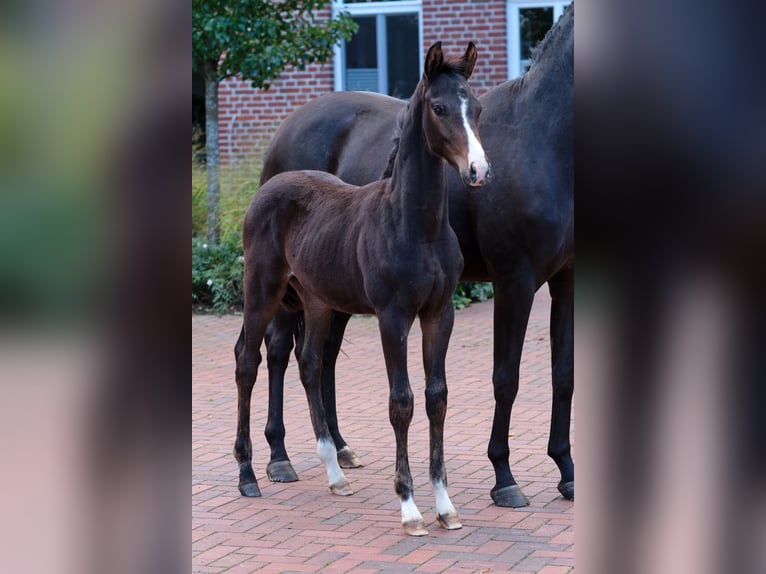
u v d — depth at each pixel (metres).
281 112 13.59
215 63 11.34
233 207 11.68
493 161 4.92
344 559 4.22
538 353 8.52
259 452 6.06
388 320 4.55
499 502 4.90
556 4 12.72
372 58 13.64
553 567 4.04
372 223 4.64
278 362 5.59
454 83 4.23
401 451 4.59
